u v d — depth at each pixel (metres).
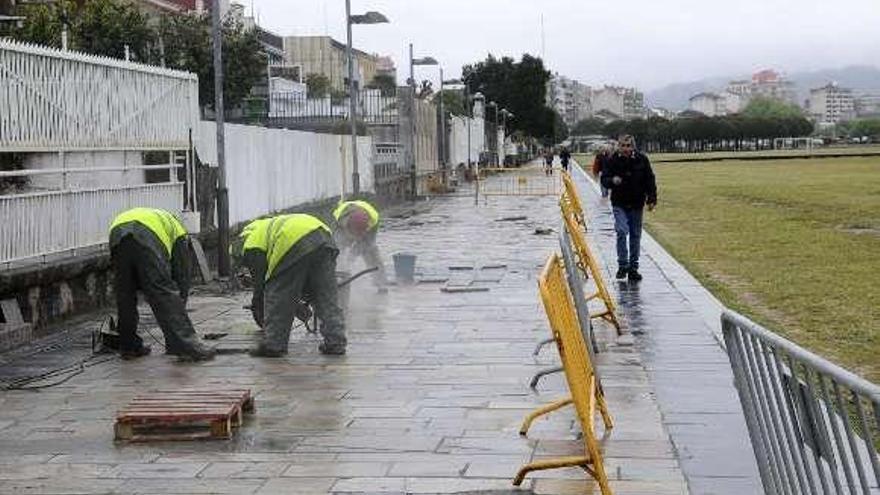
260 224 10.28
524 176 60.19
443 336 10.81
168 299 9.93
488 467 6.25
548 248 20.73
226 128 19.44
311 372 9.17
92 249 13.67
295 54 107.25
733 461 6.25
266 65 42.12
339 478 6.10
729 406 7.57
